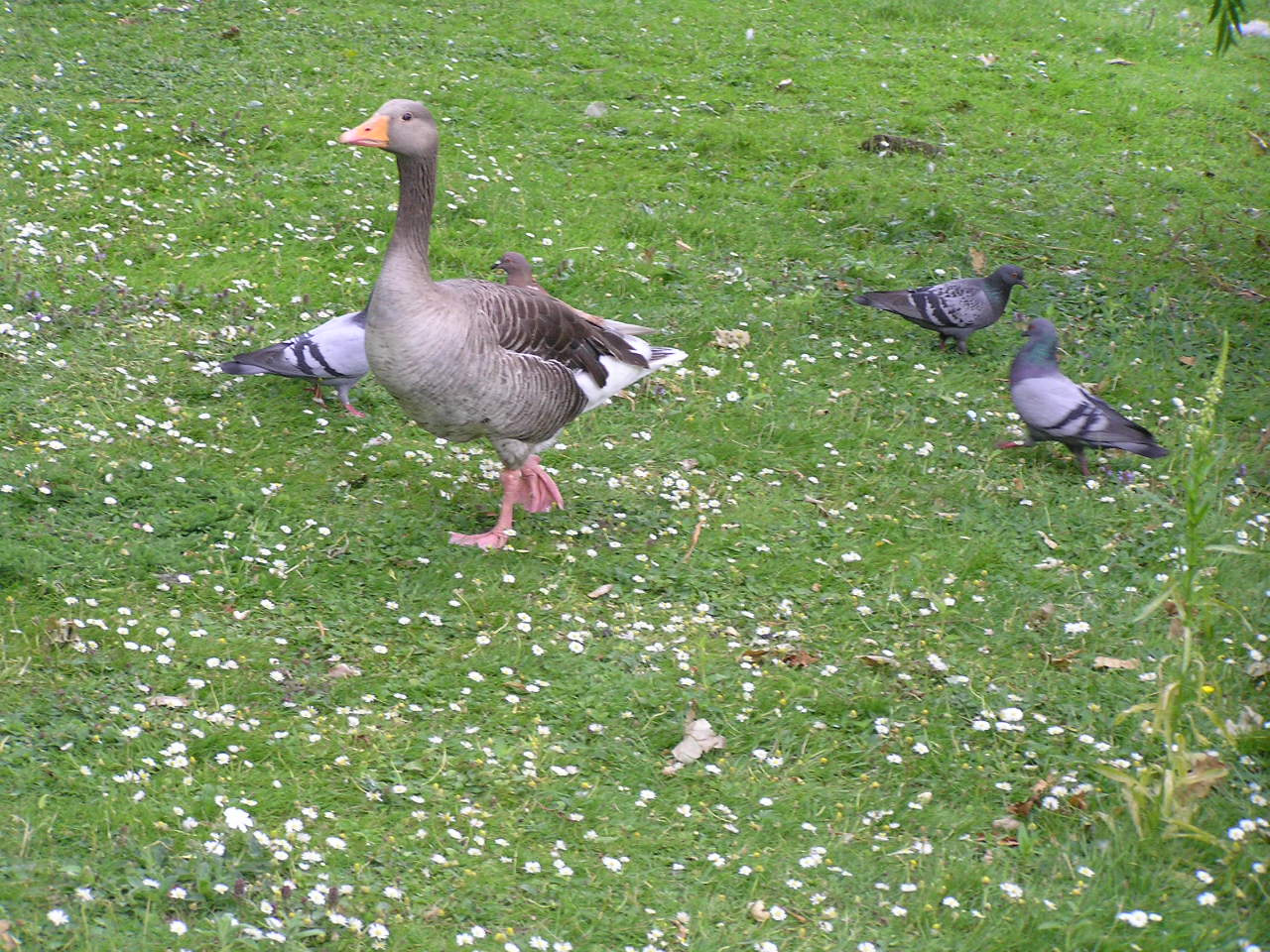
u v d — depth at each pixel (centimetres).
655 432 479
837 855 387
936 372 510
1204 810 396
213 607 416
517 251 538
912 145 662
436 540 438
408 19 773
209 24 724
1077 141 711
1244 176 681
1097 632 432
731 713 409
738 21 861
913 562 441
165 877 367
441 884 375
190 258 516
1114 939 375
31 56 641
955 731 410
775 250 558
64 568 416
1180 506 468
